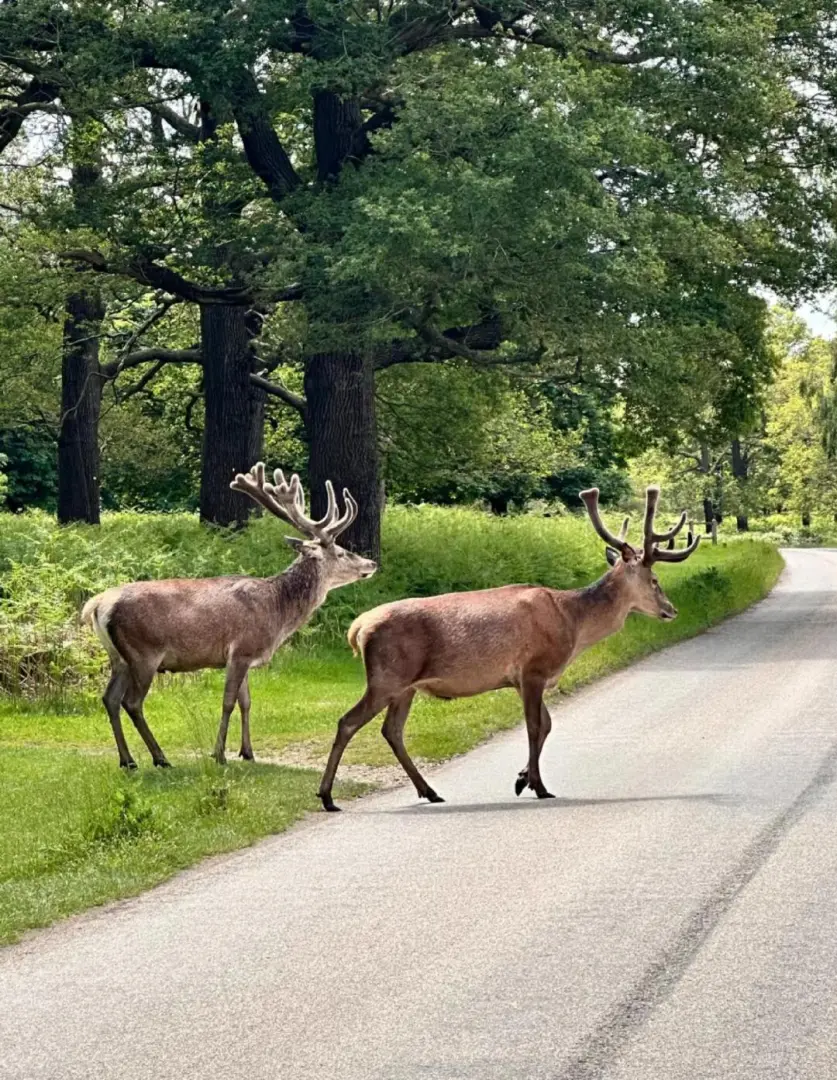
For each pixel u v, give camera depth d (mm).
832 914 7816
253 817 11031
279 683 19797
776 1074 5695
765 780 11844
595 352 24672
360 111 28484
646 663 21531
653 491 12438
